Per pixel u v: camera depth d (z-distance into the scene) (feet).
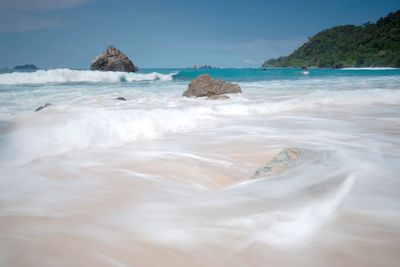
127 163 16.76
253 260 7.43
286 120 31.32
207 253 7.75
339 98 47.03
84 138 21.44
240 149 19.99
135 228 9.09
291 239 8.38
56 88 65.87
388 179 13.34
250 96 51.34
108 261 7.33
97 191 12.42
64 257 7.43
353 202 10.84
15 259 7.25
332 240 8.31
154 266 7.19
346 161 15.84
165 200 11.41
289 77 126.21
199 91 52.85
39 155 18.03
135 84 82.33
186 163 16.88
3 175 14.37
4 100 43.68
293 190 11.98
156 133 24.79
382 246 8.01
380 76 132.05
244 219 9.55
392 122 29.53
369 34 507.30
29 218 9.69
